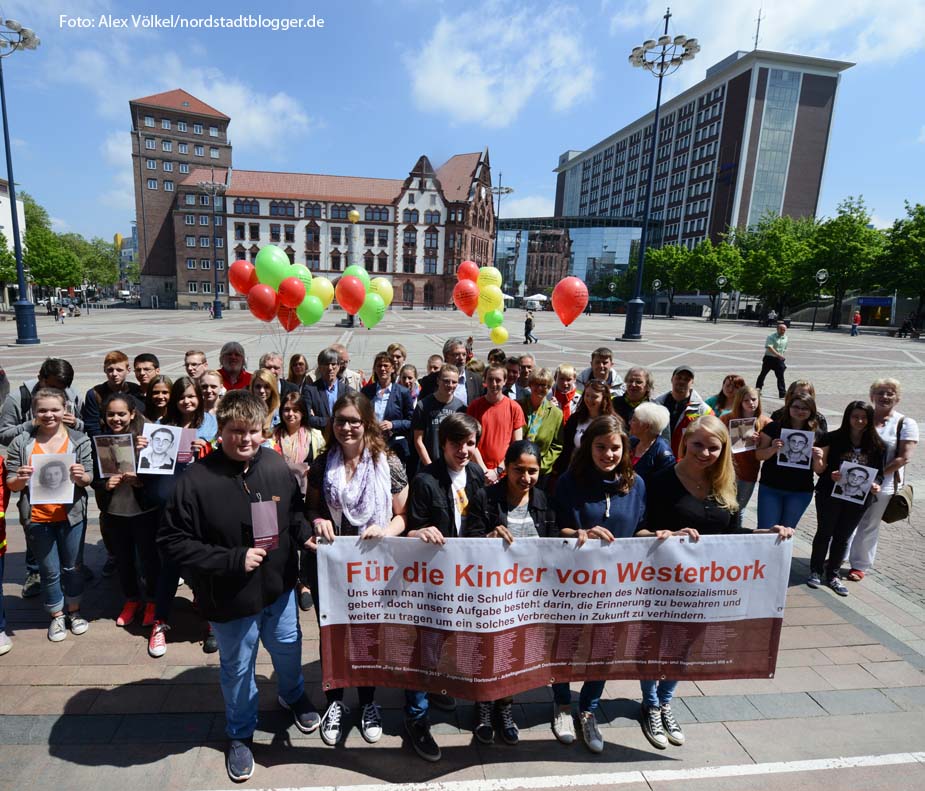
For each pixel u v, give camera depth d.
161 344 22.83
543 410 4.75
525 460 2.71
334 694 3.01
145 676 3.38
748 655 2.88
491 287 7.89
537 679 2.81
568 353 22.12
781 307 51.59
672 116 93.12
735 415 4.73
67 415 3.64
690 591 2.80
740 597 2.82
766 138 76.81
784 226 58.22
